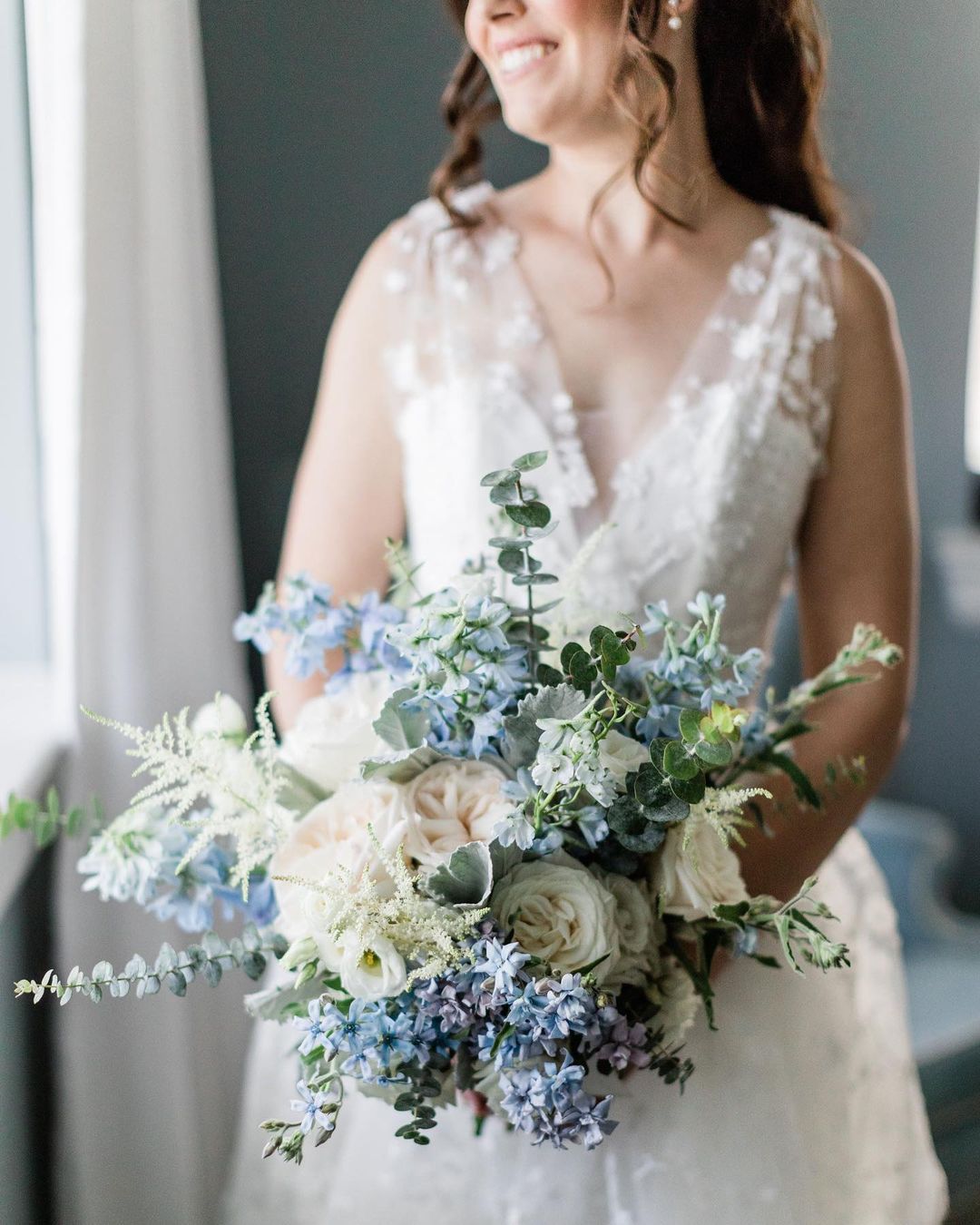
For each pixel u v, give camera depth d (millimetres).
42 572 1799
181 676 1606
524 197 1462
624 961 956
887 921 1477
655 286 1375
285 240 2148
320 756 1000
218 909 1593
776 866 1243
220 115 2098
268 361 2176
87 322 1412
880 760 1366
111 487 1460
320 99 2117
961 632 3037
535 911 919
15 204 1668
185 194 1632
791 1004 1277
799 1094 1270
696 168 1391
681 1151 1161
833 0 2662
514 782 956
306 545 1484
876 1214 1324
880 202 2809
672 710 956
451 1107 1234
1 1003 1384
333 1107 887
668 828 966
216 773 988
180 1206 1535
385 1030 891
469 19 1257
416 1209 1232
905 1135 1407
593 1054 945
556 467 1306
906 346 2916
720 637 1320
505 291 1389
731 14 1361
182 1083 1535
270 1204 1351
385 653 1040
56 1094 1508
